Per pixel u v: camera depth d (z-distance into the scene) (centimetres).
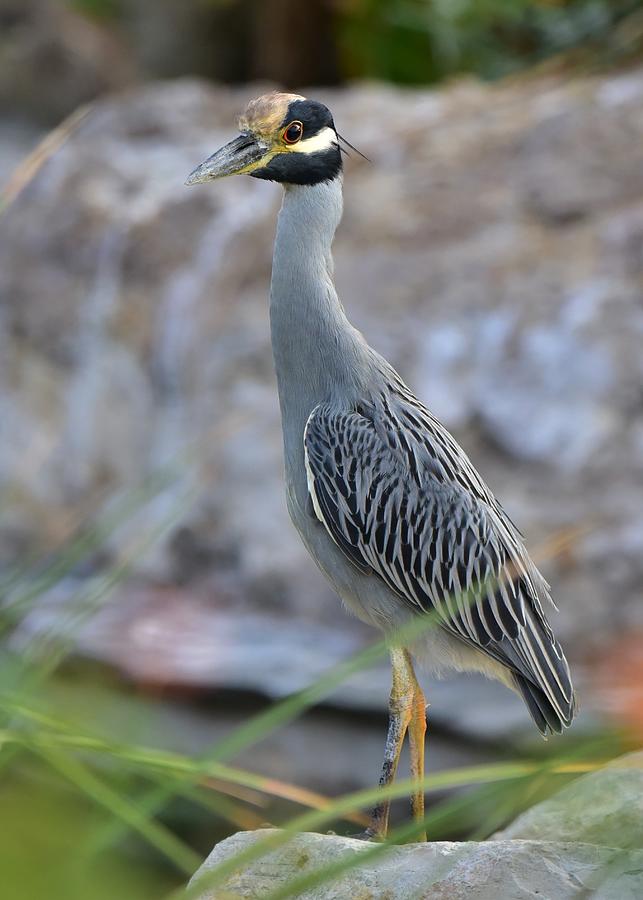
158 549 1425
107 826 623
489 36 1959
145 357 1534
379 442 794
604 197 1461
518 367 1346
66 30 2253
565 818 679
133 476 1511
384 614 813
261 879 575
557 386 1330
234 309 1509
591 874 548
